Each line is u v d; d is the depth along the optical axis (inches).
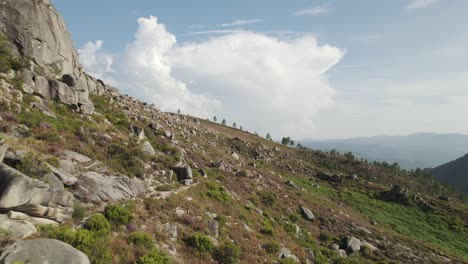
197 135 3038.9
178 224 865.5
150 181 1089.4
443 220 2486.5
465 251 1921.8
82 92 1364.4
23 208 550.0
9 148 697.0
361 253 1462.8
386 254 1498.5
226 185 1633.9
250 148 3937.0
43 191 581.0
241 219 1194.0
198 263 722.8
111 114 1635.1
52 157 805.9
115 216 704.4
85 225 627.5
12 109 947.3
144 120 1925.4
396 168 5782.5
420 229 2239.2
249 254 900.6
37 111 1041.5
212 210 1102.4
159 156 1412.4
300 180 3120.1
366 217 2304.4
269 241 1086.4
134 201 860.6
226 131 5428.2
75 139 1057.5
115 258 567.8
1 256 410.9
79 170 866.8
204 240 802.2
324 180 3513.8
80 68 1758.1
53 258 440.1
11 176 526.3
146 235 679.1
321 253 1288.1
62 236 531.2
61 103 1226.6
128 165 1092.5
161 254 653.9
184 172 1293.1
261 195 1759.4
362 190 3191.4
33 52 1261.1
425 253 1641.2
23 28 1250.0
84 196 753.0
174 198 1008.2
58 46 1433.3
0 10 1226.0
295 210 1802.4
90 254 530.6
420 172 5669.3
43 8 1379.2
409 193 3075.8
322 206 2074.3
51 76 1294.3
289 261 957.2
